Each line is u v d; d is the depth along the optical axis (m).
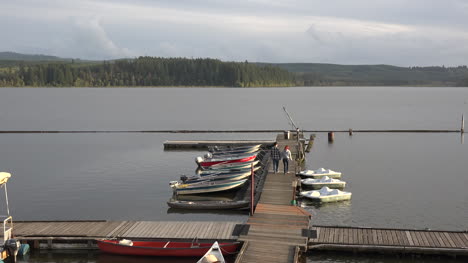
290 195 30.02
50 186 39.78
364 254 23.02
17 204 34.34
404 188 38.38
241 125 95.12
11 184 40.47
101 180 42.03
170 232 24.66
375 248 22.73
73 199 35.69
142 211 32.56
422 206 33.09
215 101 183.38
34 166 48.75
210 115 118.81
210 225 25.62
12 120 102.75
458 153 56.62
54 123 96.69
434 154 55.94
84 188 39.12
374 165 48.75
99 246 23.61
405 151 58.28
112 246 23.39
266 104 166.62
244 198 34.72
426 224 29.30
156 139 70.94
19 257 23.62
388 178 42.25
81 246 24.03
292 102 182.75
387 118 111.88
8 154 56.62
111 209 33.03
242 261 20.53
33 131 79.06
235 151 52.03
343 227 25.33
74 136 74.75
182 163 50.34
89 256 23.84
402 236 23.94
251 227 24.31
